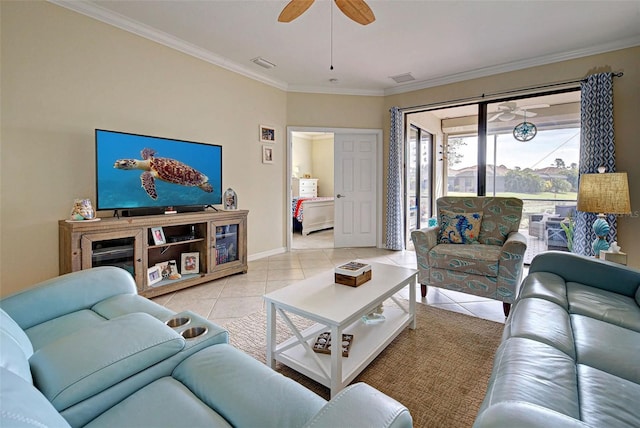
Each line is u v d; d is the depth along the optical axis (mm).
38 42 2434
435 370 1733
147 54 3107
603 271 1771
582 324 1299
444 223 3078
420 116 5219
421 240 2811
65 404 837
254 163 4320
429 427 1322
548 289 1671
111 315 1444
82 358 959
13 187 2348
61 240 2508
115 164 2688
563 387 879
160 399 918
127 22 2908
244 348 1963
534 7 2697
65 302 1493
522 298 1659
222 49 3539
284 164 4805
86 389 879
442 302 2773
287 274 3641
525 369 958
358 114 4996
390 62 3883
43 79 2467
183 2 2646
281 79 4520
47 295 1443
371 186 5172
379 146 5086
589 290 1697
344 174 5133
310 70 4164
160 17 2873
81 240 2361
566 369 972
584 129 3389
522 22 2936
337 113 4930
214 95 3752
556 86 3631
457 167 5168
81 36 2662
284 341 1960
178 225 3236
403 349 1957
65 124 2588
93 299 1595
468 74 4199
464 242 2953
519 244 2350
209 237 3252
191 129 3516
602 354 1070
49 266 2521
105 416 854
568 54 3539
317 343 1777
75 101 2639
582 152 3412
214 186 3543
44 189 2490
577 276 1855
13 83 2326
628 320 1335
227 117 3920
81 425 848
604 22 2930
